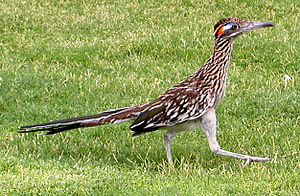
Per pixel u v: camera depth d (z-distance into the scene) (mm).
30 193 8703
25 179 9031
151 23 19281
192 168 10344
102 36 18203
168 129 10289
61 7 20781
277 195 9055
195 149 11180
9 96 13367
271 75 15258
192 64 15828
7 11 19609
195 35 17516
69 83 14289
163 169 10078
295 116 12859
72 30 18688
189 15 19969
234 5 20781
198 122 10172
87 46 16828
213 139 10188
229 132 11938
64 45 17016
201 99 9883
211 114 10070
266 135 11758
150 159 10750
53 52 16469
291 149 11055
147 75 15141
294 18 19703
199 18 19719
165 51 16641
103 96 13695
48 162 10016
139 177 9555
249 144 11398
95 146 11172
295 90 14219
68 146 11156
